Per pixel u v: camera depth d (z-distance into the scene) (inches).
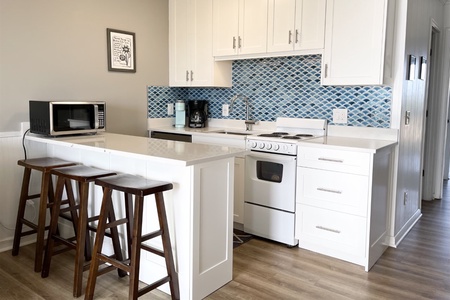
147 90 159.8
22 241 122.4
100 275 93.2
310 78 138.2
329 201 111.0
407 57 121.4
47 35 124.1
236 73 159.2
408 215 139.9
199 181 84.1
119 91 148.8
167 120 170.4
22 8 117.1
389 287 95.4
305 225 117.0
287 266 107.0
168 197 88.1
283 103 146.5
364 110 127.0
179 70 163.2
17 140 119.2
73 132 117.4
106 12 140.9
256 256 114.0
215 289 92.8
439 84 175.3
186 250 85.4
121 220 91.7
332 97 133.6
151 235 81.8
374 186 105.1
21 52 118.0
